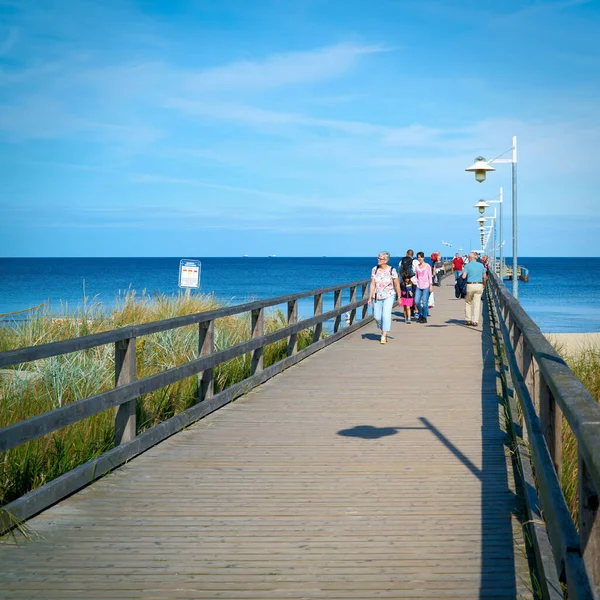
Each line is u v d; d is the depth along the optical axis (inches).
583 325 1705.2
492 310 895.7
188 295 658.2
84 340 233.9
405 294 852.0
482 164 734.5
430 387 424.5
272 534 194.4
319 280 4712.1
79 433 271.0
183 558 178.1
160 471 254.7
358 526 200.5
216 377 414.6
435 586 161.8
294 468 259.0
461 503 219.5
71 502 220.7
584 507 109.2
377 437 304.7
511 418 295.4
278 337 478.0
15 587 161.3
